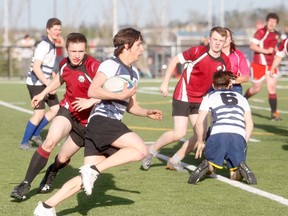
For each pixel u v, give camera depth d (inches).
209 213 561.3
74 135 603.8
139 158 520.4
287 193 634.8
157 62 2628.0
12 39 4050.2
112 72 536.1
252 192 637.9
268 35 1240.2
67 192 513.0
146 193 636.7
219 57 719.7
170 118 1274.6
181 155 746.8
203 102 681.6
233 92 688.4
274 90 1252.5
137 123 1193.4
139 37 540.7
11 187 660.7
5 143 956.6
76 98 594.9
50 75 905.5
